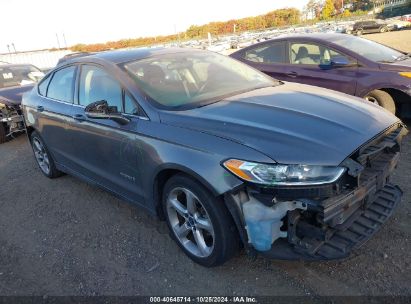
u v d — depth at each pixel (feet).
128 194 11.76
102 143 11.85
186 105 10.43
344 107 10.06
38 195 15.78
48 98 15.19
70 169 15.07
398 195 10.14
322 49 20.44
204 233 9.74
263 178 7.86
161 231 11.94
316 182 7.68
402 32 99.04
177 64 12.50
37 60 80.69
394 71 18.03
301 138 8.29
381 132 9.11
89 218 13.28
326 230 8.20
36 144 17.29
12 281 10.37
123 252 11.05
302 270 9.45
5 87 27.99
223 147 8.48
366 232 8.75
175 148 9.25
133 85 10.98
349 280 8.93
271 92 11.37
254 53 23.34
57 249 11.63
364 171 9.00
